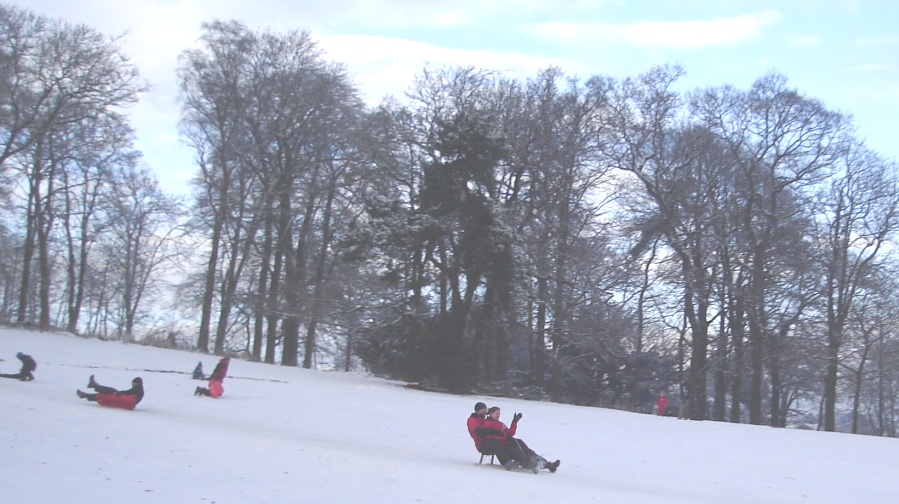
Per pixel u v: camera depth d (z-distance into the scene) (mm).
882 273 47812
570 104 47031
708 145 48656
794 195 48125
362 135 43219
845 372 57844
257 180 49562
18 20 40969
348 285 44875
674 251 49500
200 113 45719
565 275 45625
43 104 42875
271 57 46562
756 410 46656
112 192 52781
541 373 46719
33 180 46375
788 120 46969
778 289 47062
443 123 38531
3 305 61844
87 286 62250
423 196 38406
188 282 54781
